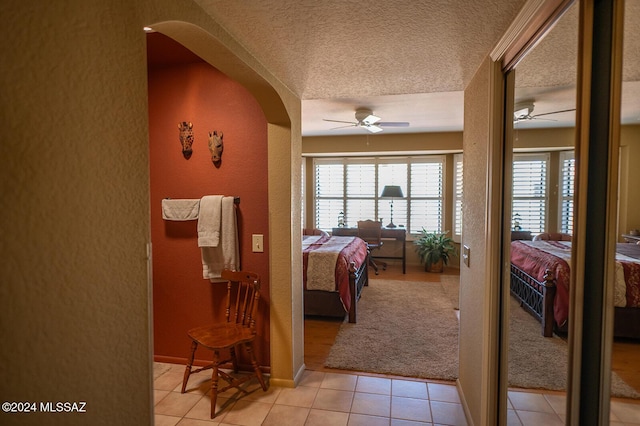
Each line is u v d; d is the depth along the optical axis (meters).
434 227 6.68
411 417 2.14
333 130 5.68
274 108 2.30
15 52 0.63
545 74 1.55
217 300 2.70
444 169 6.55
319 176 7.03
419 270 6.39
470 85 2.13
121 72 0.89
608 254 0.94
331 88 2.35
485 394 1.74
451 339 3.29
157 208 2.74
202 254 2.58
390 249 6.89
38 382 0.68
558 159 1.40
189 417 2.15
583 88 0.97
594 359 0.99
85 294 0.78
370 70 2.00
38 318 0.68
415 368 2.74
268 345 2.64
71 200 0.74
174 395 2.38
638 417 0.90
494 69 1.66
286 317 2.48
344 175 6.93
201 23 1.31
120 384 0.89
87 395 0.79
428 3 1.27
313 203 7.09
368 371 2.70
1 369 0.62
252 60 1.79
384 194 6.52
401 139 5.98
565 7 1.10
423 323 3.71
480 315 1.83
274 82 2.10
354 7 1.31
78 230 0.76
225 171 2.62
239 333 2.36
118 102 0.87
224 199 2.55
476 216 1.95
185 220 2.67
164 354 2.82
